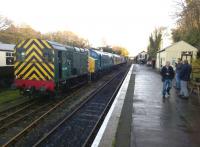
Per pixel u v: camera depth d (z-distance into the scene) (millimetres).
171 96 13391
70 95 16156
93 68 25328
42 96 15117
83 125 9930
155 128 7449
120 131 6883
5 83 19938
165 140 6422
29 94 13891
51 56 13398
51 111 11758
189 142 6324
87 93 17703
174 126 7711
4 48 19531
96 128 9477
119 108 9773
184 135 6863
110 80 26859
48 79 13461
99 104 14062
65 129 9352
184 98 12664
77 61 18875
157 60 47344
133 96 13109
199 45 31391
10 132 8805
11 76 20547
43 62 13461
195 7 21484
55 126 9406
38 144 7484
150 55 69438
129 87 16359
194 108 10367
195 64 19516
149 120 8344
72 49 17531
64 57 15375
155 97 13016
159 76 27359
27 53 13688
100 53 31438
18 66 13867
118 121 7895
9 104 13156
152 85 18469
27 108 12398
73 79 18453
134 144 6066
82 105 13211
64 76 15492
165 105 10930
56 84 14141
